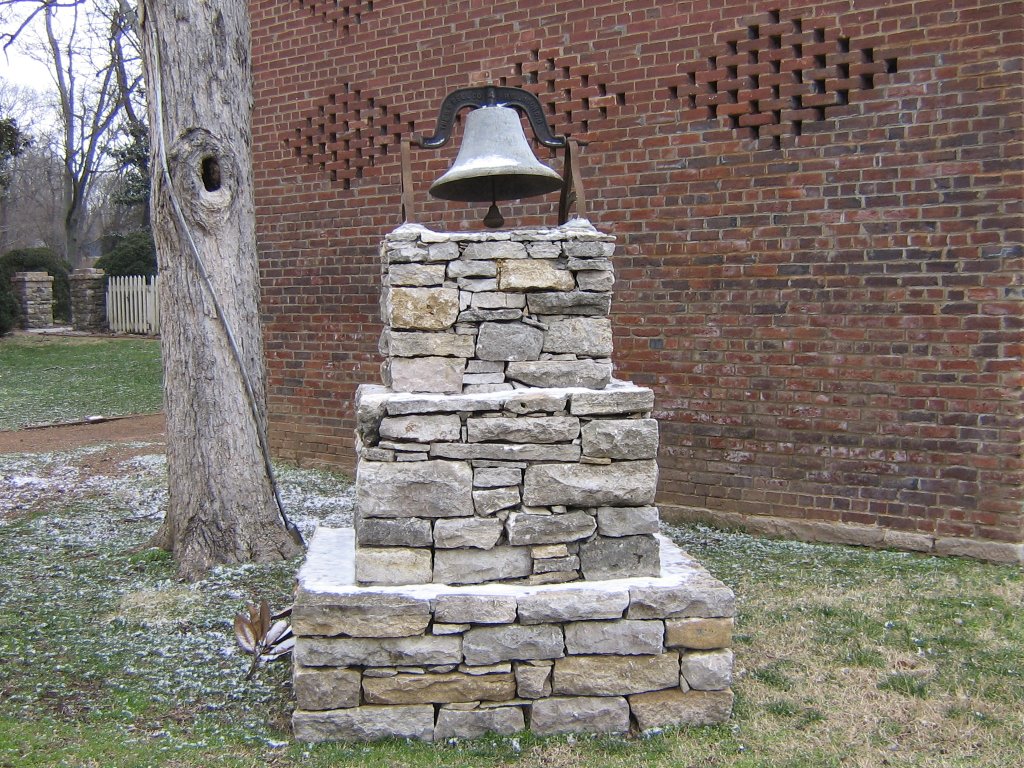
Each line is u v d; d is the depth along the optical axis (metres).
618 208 6.76
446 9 7.49
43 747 3.60
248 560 5.92
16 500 7.74
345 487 7.93
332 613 3.56
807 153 6.06
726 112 6.30
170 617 5.06
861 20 5.82
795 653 4.44
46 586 5.59
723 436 6.48
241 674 4.36
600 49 6.77
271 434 8.91
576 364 3.80
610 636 3.64
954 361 5.69
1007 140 5.44
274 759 3.51
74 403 14.45
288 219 8.61
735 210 6.33
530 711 3.64
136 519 7.12
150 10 5.72
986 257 5.55
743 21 6.21
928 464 5.81
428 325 3.75
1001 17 5.41
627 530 3.75
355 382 8.28
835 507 6.12
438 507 3.67
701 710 3.71
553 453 3.70
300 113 8.44
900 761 3.48
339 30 8.12
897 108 5.75
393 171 7.90
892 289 5.85
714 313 6.45
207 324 5.85
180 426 5.90
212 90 5.81
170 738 3.71
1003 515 5.60
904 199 5.77
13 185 39.94
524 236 3.76
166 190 5.77
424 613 3.57
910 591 5.18
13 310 22.81
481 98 4.12
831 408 6.10
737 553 5.94
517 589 3.65
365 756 3.49
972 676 4.15
